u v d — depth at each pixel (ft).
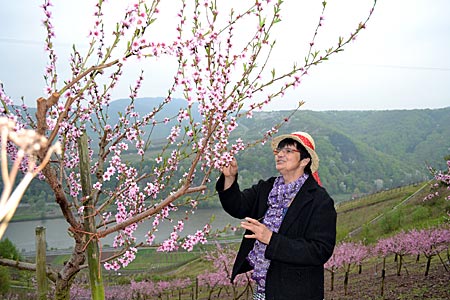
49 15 10.41
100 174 11.82
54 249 154.61
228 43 10.02
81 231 9.89
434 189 113.29
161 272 118.21
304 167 12.46
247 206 13.19
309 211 11.50
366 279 49.65
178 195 9.93
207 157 11.12
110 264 12.50
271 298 11.41
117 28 8.45
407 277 43.65
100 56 10.58
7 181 2.99
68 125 11.65
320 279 11.68
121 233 13.25
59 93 7.00
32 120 12.24
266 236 10.55
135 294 77.36
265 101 10.36
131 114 14.32
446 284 35.65
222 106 9.70
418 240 51.88
